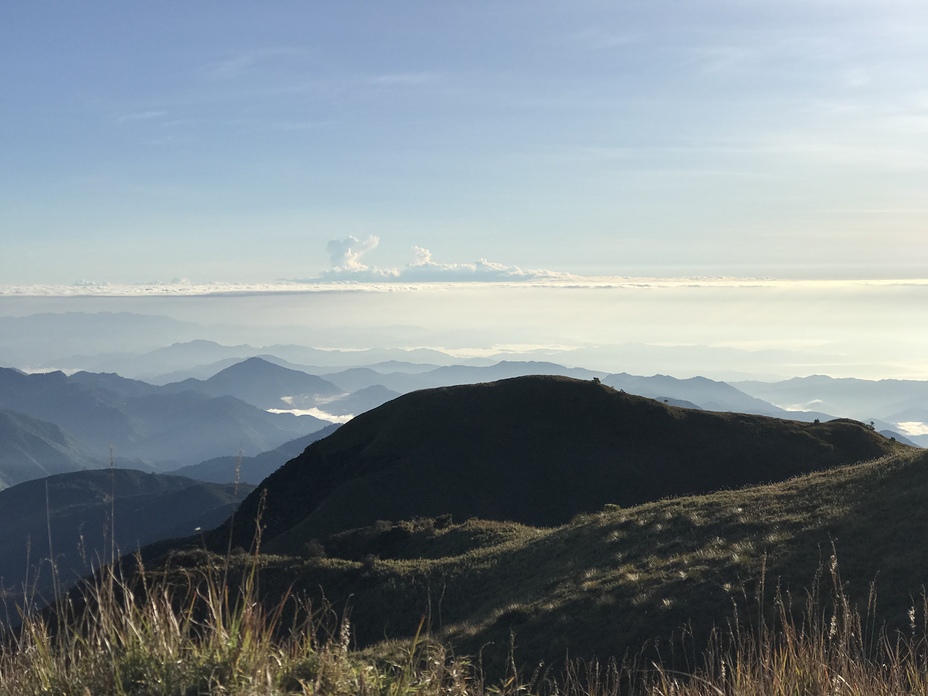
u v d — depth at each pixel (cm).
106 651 472
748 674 586
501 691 612
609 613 1903
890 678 592
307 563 3055
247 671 462
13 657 467
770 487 3080
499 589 2764
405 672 525
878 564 1816
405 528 4659
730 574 1962
